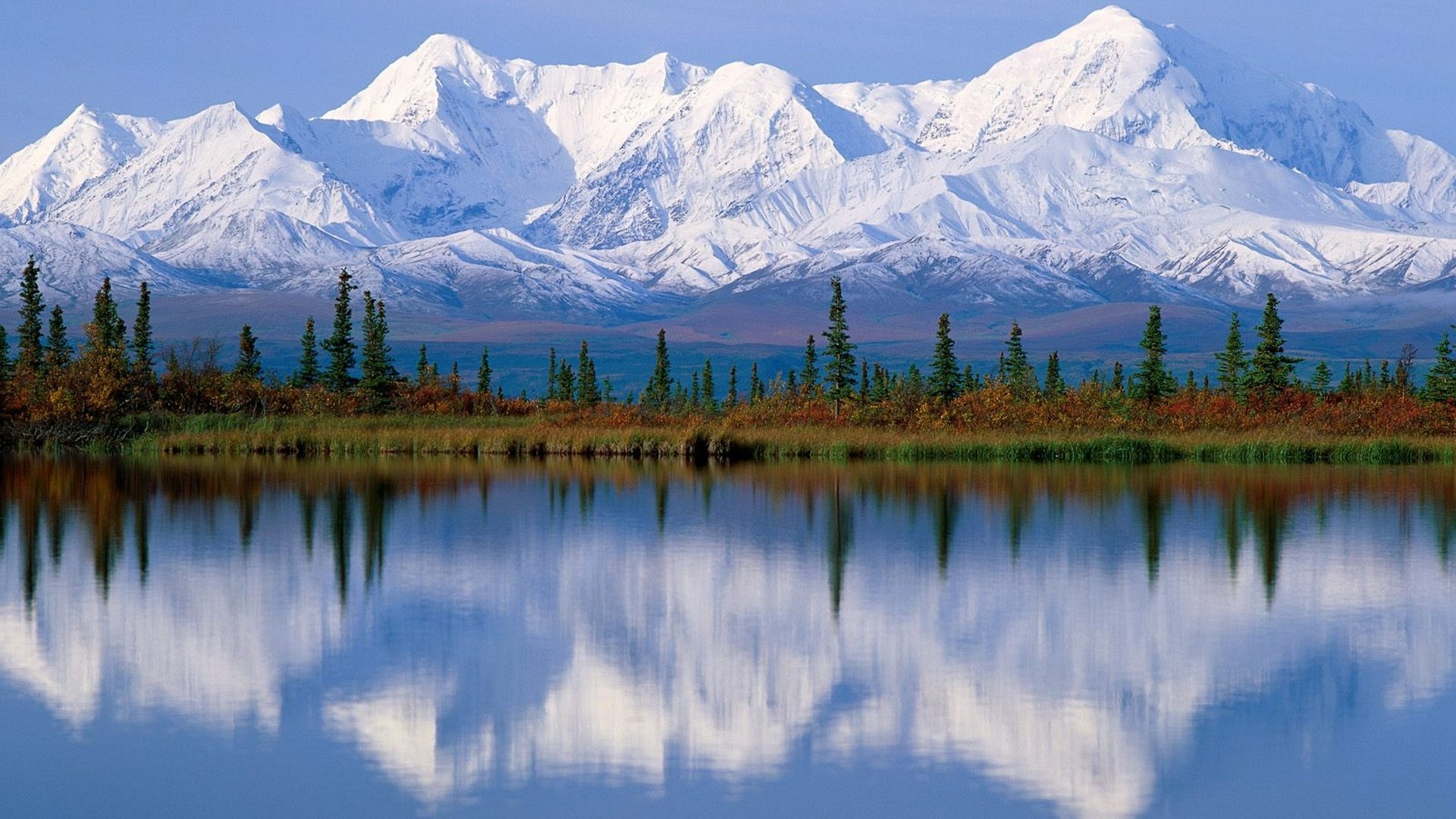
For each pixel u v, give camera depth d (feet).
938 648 181.57
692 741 142.92
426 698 157.79
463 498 346.13
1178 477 418.92
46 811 123.24
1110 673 168.76
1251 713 152.76
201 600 210.18
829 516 311.68
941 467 461.78
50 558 246.06
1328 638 186.91
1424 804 125.70
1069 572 237.04
